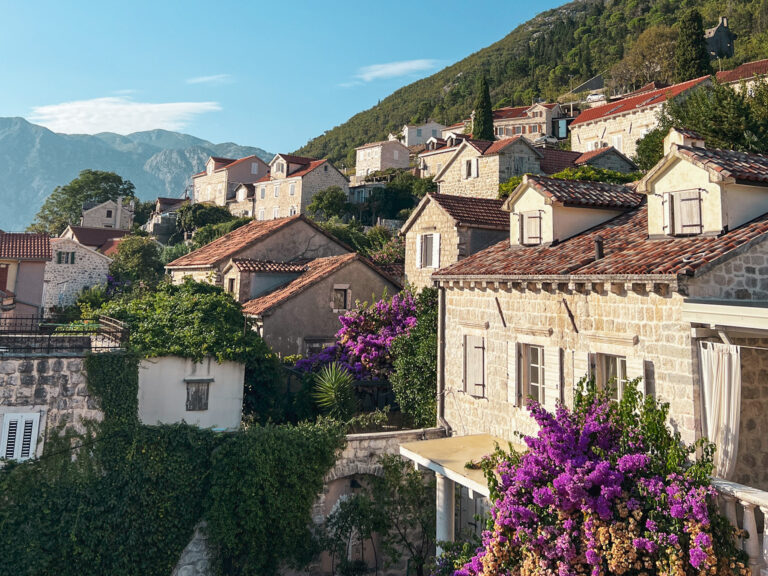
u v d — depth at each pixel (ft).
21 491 42.24
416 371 58.95
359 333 70.69
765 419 31.01
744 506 23.35
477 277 47.70
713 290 31.22
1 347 47.65
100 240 215.51
